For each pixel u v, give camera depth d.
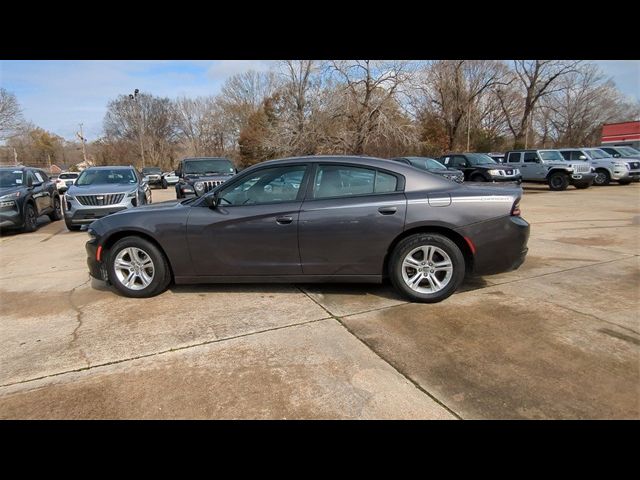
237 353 3.05
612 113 50.88
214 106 63.81
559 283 4.48
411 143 25.42
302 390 2.57
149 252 4.21
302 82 31.31
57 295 4.52
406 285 3.94
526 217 9.27
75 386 2.67
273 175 4.09
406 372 2.74
